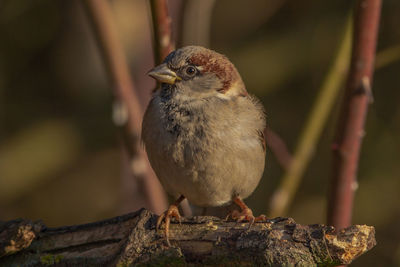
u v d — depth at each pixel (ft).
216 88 27.22
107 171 50.06
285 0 48.16
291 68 46.26
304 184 44.45
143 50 40.68
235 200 27.63
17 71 50.62
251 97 28.60
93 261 21.17
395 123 43.34
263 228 20.49
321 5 46.26
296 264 19.65
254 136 26.73
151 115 26.86
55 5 50.70
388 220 42.68
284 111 45.96
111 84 28.04
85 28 51.03
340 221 24.68
